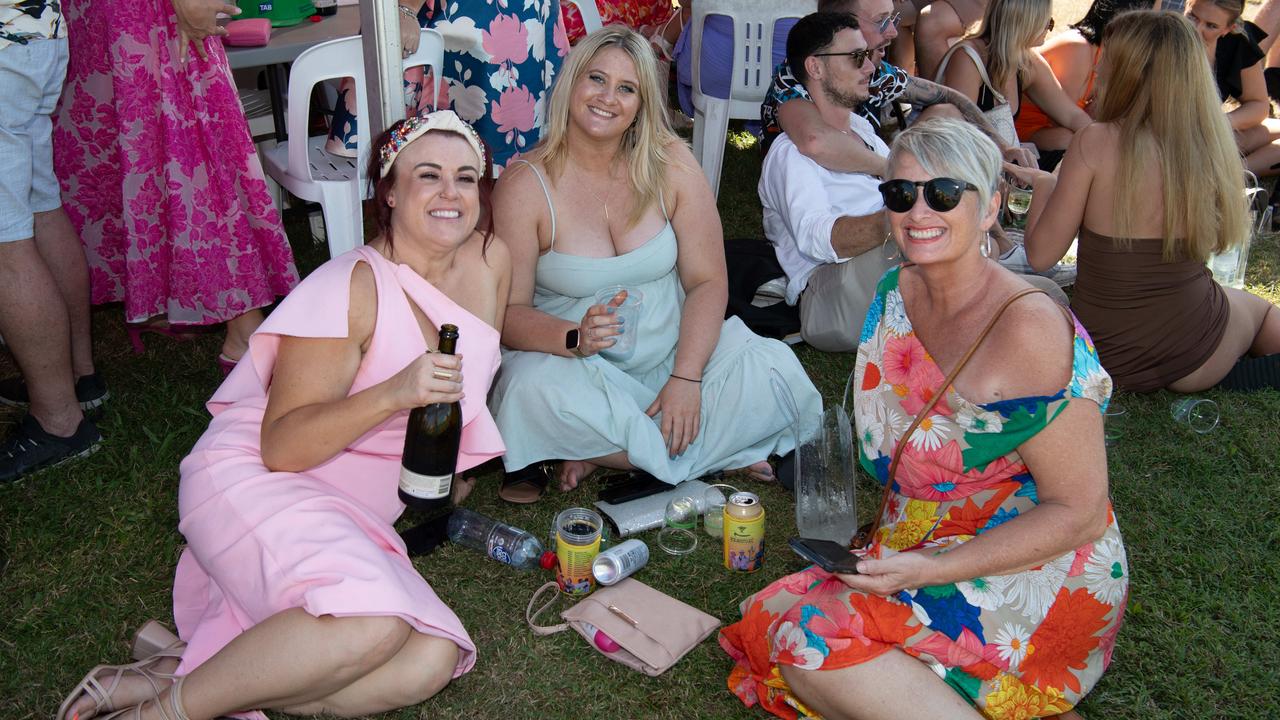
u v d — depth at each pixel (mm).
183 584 2668
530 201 3258
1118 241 3781
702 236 3445
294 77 3744
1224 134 3588
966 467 2312
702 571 3031
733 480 3506
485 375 2771
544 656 2684
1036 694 2279
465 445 2820
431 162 2557
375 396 2355
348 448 2689
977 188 2168
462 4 3898
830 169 4250
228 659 2225
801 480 3006
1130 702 2572
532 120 4180
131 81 3352
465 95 4059
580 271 3332
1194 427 3805
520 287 3299
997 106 5637
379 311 2549
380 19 3238
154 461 3416
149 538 3080
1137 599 2930
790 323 4387
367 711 2402
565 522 2895
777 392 3393
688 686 2600
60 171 3811
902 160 2211
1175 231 3705
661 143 3340
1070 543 2193
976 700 2230
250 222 3711
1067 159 3795
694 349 3377
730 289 4465
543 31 4105
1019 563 2191
